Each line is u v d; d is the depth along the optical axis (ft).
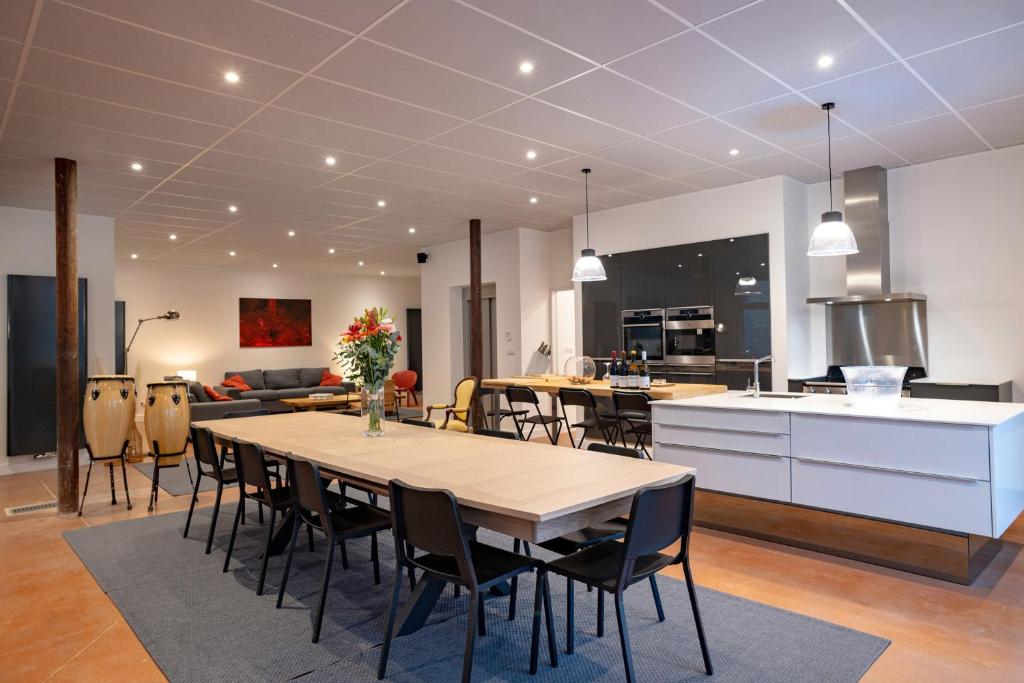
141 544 13.46
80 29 9.93
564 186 20.92
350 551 12.88
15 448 20.99
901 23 10.39
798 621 9.16
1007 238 17.54
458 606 10.09
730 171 19.45
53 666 8.38
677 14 9.95
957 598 9.89
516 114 14.15
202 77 11.80
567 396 18.57
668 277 22.85
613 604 9.99
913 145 17.13
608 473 8.55
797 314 20.54
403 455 10.24
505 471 8.77
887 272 19.54
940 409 11.59
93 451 16.61
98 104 12.94
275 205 22.57
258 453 10.89
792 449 12.06
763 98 13.53
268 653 8.57
